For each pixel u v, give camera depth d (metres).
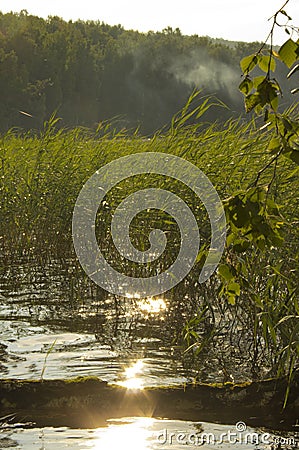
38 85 182.00
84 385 12.12
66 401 11.95
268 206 8.62
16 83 172.12
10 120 169.62
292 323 15.13
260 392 12.12
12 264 27.11
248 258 16.69
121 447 10.76
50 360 16.08
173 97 165.25
